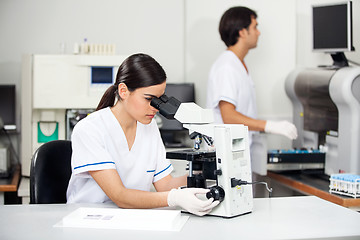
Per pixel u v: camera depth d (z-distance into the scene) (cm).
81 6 344
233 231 138
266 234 135
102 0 346
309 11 353
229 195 151
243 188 158
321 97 283
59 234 134
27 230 138
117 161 175
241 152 159
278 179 285
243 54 301
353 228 141
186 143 360
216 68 295
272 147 356
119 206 161
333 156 274
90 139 165
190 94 344
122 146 175
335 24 282
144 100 160
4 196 301
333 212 160
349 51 278
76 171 165
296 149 304
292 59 358
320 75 283
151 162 184
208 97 299
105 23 348
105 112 174
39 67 287
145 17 353
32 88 290
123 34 351
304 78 307
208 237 132
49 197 186
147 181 184
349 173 257
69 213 158
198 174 162
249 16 291
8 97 322
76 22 344
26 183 283
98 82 293
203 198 157
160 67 163
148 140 183
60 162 192
